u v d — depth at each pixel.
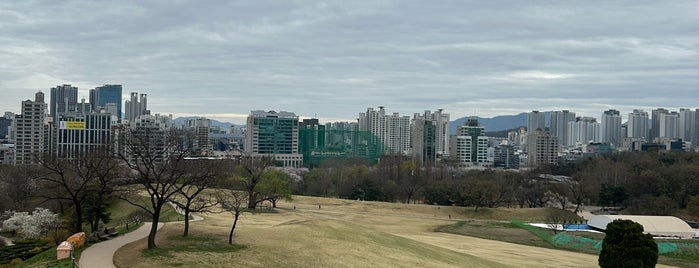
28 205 122.44
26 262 58.66
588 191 192.12
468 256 78.81
